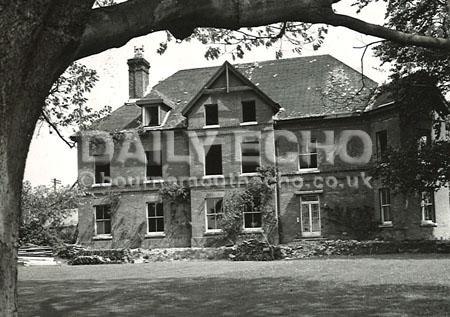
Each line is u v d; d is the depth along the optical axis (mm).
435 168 23984
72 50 3934
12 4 3545
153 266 23531
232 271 18984
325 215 30016
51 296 13508
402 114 27000
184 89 35938
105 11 4289
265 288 13414
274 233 29609
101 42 4270
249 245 26281
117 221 32531
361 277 15031
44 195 32719
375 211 29266
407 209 27672
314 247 26359
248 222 30719
